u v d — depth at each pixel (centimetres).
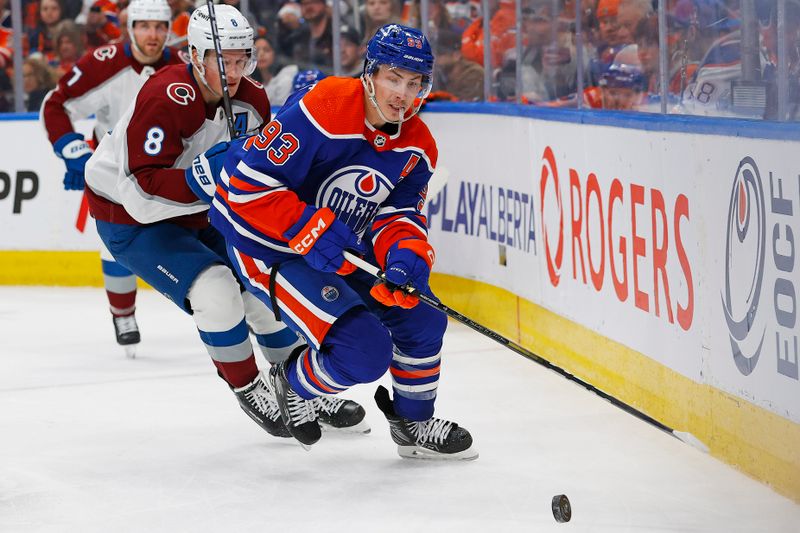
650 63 614
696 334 523
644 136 570
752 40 510
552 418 578
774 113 496
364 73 429
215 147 511
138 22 757
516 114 750
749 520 426
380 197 459
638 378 588
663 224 553
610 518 429
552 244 700
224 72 514
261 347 568
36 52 1021
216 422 582
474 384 654
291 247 445
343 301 452
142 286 1002
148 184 526
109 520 438
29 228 1025
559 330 695
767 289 461
